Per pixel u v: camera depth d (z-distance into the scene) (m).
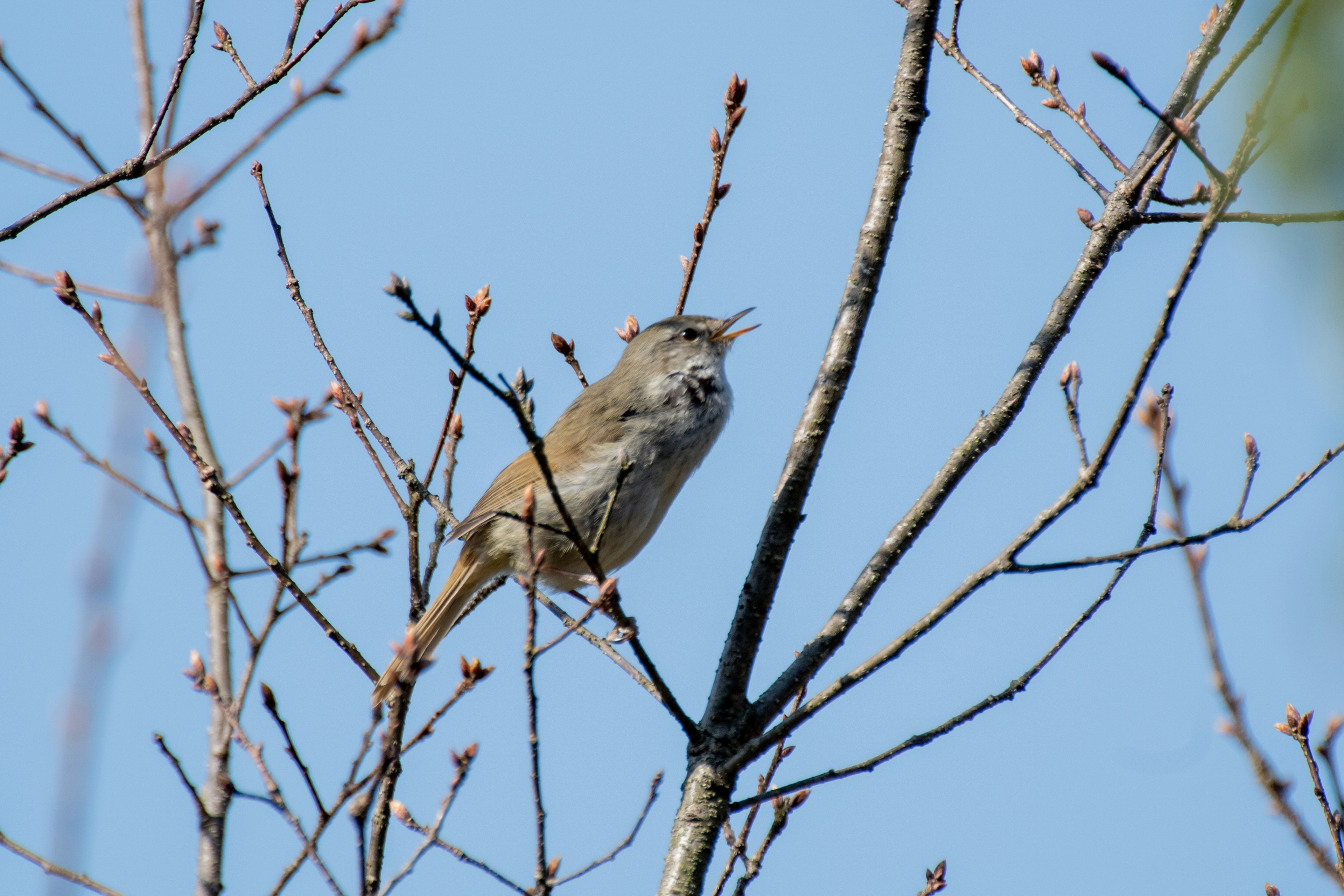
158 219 11.49
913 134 9.05
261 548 8.49
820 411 8.76
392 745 7.38
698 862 7.85
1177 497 7.52
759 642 8.51
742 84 10.02
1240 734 7.07
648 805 8.12
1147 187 8.73
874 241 8.93
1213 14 9.12
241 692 8.26
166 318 11.34
